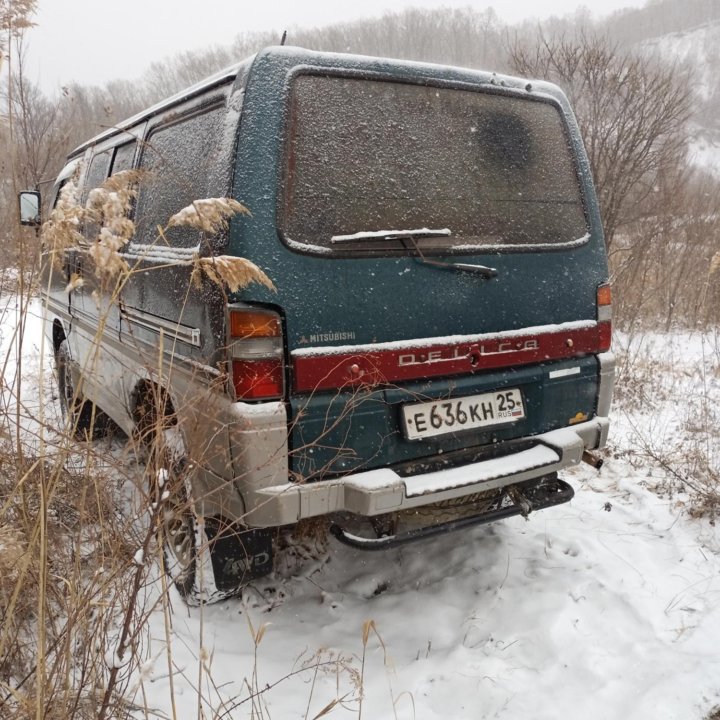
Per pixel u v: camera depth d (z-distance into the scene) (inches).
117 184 73.4
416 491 99.1
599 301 125.4
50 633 89.8
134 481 79.0
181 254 107.1
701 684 92.5
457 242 107.7
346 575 126.8
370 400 99.3
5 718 74.0
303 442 94.5
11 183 91.5
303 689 95.8
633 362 275.3
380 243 99.7
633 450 184.4
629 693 92.7
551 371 119.0
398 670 99.6
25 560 71.7
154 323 115.8
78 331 169.8
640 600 113.5
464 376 109.0
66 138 185.0
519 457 112.1
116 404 137.7
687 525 142.4
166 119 124.6
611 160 357.7
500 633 107.1
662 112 352.8
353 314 97.3
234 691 95.0
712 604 112.4
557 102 123.6
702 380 254.4
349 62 100.4
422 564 129.6
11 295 89.7
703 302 368.8
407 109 105.0
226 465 93.5
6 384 81.8
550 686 94.7
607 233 370.0
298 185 94.5
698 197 444.1
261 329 89.7
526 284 115.2
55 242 71.9
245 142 92.6
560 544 135.3
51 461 84.4
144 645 101.7
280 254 92.0
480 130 112.6
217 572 105.3
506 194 114.4
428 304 104.2
